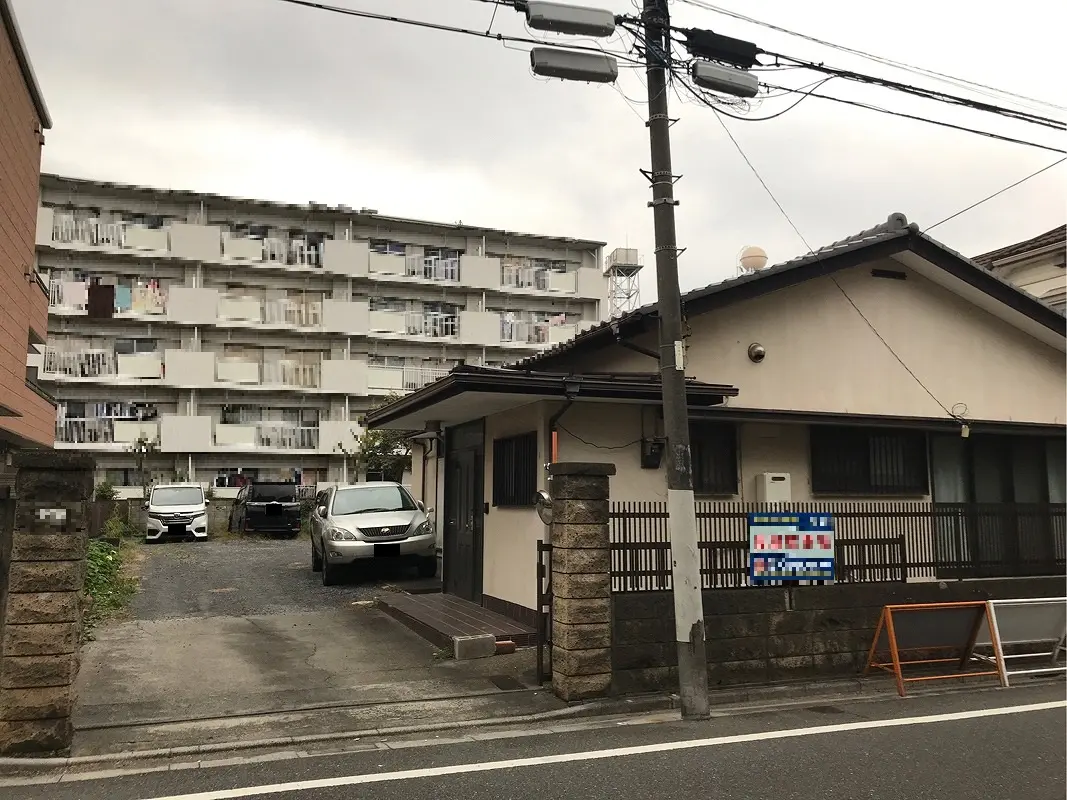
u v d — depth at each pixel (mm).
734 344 10133
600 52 6840
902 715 6574
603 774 4961
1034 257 15242
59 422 28875
